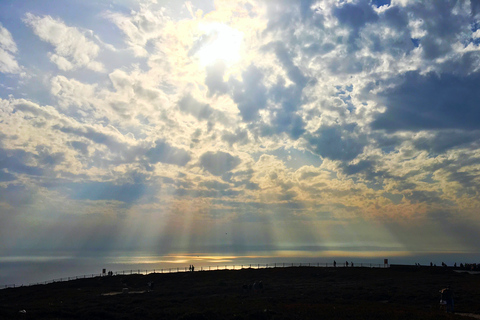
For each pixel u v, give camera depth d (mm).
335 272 77438
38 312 38781
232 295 53188
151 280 75375
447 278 67000
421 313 35062
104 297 53438
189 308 41188
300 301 45156
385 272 76000
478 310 36656
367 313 35562
